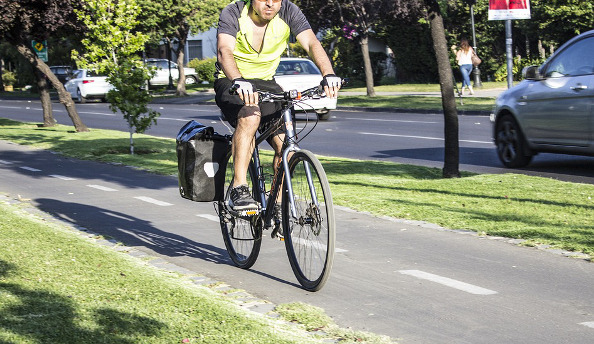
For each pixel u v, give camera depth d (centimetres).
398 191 1109
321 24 3903
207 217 976
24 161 1627
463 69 3538
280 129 648
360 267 708
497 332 525
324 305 592
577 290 623
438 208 966
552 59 1355
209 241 840
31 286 567
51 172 1443
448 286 639
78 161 1625
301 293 627
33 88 6244
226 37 627
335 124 2536
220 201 723
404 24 4175
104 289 573
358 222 912
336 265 717
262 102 627
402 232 852
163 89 5744
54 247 710
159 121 2923
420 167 1402
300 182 621
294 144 629
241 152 638
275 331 499
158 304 541
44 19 2356
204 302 552
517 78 4319
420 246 785
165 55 7662
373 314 568
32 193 1178
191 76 6391
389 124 2509
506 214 918
